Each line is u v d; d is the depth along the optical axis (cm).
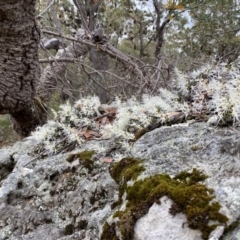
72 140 202
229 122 155
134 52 725
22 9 244
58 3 671
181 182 123
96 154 185
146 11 686
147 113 192
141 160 142
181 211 112
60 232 163
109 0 721
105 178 167
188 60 502
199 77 214
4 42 261
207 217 108
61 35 413
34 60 286
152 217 115
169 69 412
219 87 170
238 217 108
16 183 194
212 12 553
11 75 281
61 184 182
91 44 443
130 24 713
